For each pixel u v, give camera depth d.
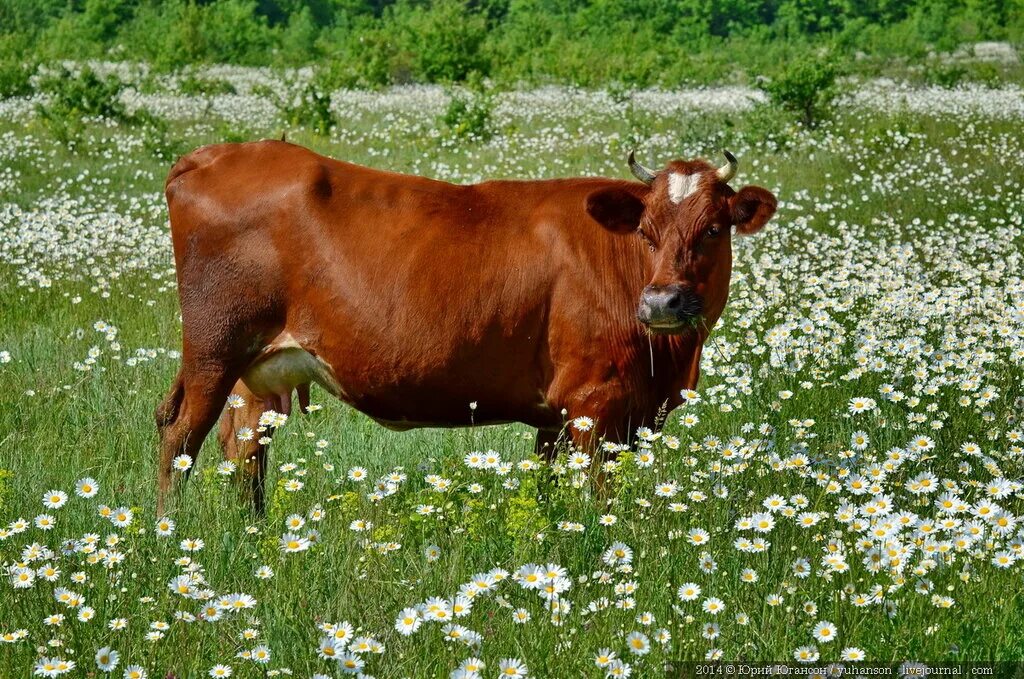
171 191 11.30
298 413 14.03
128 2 115.38
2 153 33.28
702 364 14.05
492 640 7.72
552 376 10.74
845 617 8.05
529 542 8.85
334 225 10.79
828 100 40.75
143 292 19.50
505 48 77.19
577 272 10.55
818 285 17.80
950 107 43.97
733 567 8.84
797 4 140.50
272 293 10.98
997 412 12.48
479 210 10.85
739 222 10.45
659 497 9.66
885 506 8.89
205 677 7.40
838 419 12.68
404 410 11.09
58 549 8.78
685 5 131.62
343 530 9.23
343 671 7.32
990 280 18.81
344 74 59.81
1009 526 8.90
